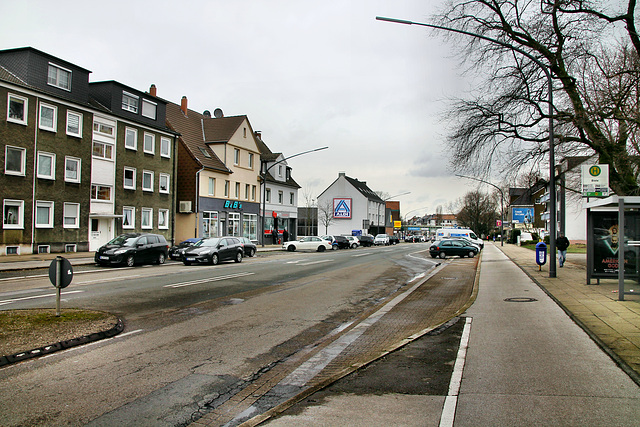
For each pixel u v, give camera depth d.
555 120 17.58
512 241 67.81
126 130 31.09
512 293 12.59
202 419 4.54
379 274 20.12
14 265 19.58
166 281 15.54
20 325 7.94
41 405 4.78
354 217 82.81
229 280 16.25
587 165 13.02
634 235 13.20
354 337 8.12
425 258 32.62
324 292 14.02
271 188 50.38
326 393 5.05
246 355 6.88
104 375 5.79
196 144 40.41
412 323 9.39
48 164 25.44
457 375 5.49
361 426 4.13
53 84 25.86
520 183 20.23
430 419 4.24
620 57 16.48
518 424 4.04
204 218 38.47
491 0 17.50
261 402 5.03
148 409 4.74
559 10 16.34
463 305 11.53
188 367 6.23
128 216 31.23
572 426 3.98
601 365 5.73
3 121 22.91
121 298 11.80
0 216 22.78
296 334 8.35
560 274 17.61
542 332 7.65
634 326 7.88
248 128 45.38
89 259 23.44
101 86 30.20
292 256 32.59
